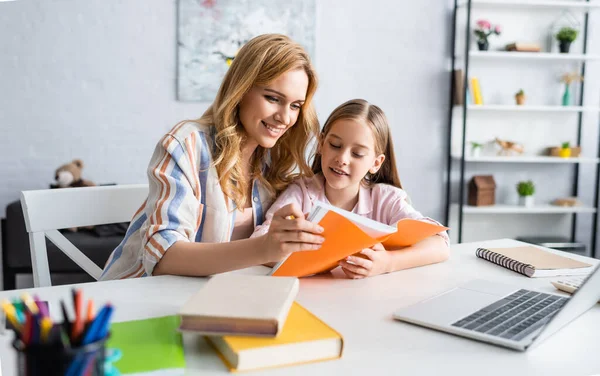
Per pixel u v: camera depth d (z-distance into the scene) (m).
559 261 1.08
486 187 3.47
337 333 0.64
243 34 3.17
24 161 3.01
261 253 0.88
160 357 0.59
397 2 3.40
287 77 1.12
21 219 2.62
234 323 0.62
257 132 1.17
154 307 0.80
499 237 3.66
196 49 3.13
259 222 1.32
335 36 3.34
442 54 3.49
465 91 3.24
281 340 0.61
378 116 1.34
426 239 1.13
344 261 0.98
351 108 1.33
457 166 3.58
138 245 1.15
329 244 0.88
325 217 0.84
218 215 1.15
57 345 0.40
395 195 1.38
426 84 3.49
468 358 0.65
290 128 1.31
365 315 0.79
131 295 0.85
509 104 3.55
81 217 1.24
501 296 0.85
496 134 3.59
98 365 0.42
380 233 0.91
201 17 3.12
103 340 0.42
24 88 2.97
